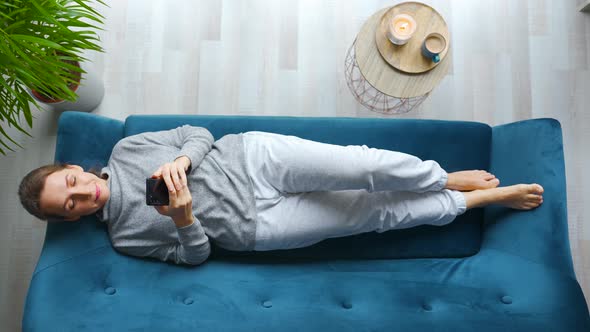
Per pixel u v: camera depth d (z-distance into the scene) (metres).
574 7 1.81
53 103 1.57
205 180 1.23
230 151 1.29
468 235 1.39
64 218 1.18
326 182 1.21
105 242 1.24
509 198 1.26
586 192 1.75
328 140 1.41
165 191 1.10
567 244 1.16
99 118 1.37
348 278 1.23
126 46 1.77
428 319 1.11
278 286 1.20
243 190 1.24
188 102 1.76
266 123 1.42
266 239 1.24
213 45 1.78
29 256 1.66
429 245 1.38
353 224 1.27
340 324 1.09
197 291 1.17
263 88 1.78
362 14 1.80
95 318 1.04
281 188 1.26
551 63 1.79
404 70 1.38
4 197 1.67
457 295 1.18
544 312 1.09
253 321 1.09
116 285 1.16
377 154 1.22
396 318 1.11
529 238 1.22
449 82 1.78
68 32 1.09
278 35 1.79
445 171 1.41
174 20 1.78
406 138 1.42
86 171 1.29
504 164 1.37
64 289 1.08
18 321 1.62
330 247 1.36
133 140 1.29
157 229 1.20
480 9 1.81
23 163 1.70
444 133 1.42
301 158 1.19
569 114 1.78
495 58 1.79
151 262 1.26
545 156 1.25
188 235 1.15
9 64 1.02
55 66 1.08
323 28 1.80
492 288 1.19
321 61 1.79
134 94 1.75
